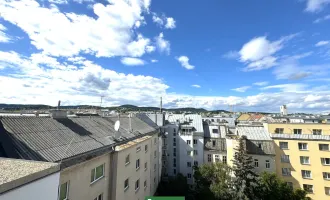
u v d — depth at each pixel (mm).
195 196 38688
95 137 17234
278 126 39719
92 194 14281
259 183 33000
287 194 31359
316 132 37000
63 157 11805
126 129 25641
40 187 5320
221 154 47781
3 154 9938
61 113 17016
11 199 4434
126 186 19953
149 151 29422
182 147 50562
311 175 35219
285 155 37219
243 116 100625
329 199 33719
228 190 33562
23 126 12461
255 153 38125
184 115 59188
